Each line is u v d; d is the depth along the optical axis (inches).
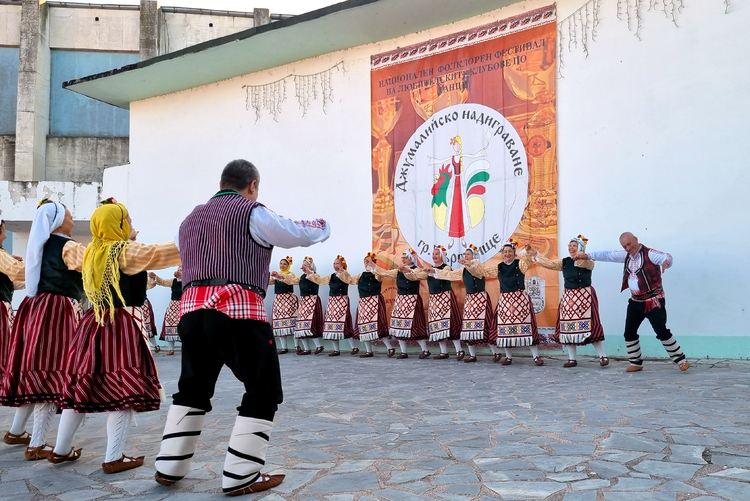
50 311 121.6
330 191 382.6
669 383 192.9
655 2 274.4
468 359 290.2
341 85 382.3
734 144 252.7
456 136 332.8
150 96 462.3
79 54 650.2
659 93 272.4
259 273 97.8
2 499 95.1
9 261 136.8
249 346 94.8
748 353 245.9
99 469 112.3
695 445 114.3
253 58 394.0
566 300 252.7
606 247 282.5
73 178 636.1
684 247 262.4
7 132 636.1
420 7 319.6
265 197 409.4
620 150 281.4
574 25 297.1
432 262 337.1
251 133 418.3
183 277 100.1
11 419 165.9
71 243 124.2
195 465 113.6
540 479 96.2
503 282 270.7
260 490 95.5
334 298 343.6
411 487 94.4
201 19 662.5
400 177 352.8
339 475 102.7
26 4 627.5
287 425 147.6
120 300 111.8
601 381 204.1
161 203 452.4
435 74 342.6
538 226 302.2
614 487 91.0
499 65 319.3
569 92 297.6
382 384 216.7
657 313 222.2
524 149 308.3
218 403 184.4
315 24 343.3
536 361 264.7
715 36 259.1
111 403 109.4
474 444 121.3
